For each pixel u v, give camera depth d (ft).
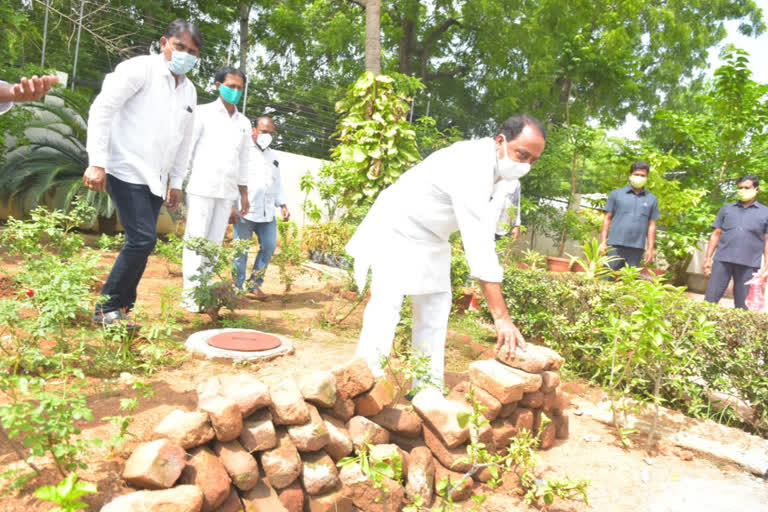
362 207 27.32
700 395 14.10
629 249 23.21
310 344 14.16
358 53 76.59
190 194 16.94
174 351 12.05
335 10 75.87
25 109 27.48
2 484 6.43
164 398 9.43
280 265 20.77
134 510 5.86
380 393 8.77
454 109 72.84
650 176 34.60
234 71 16.76
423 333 11.02
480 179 9.37
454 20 73.31
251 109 49.44
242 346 12.23
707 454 11.43
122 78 11.75
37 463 6.90
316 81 66.69
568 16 65.62
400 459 7.84
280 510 7.18
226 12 62.13
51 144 29.63
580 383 14.89
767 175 36.14
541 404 10.55
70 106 30.04
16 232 12.44
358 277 11.13
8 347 10.34
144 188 12.38
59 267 10.37
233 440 7.43
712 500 9.53
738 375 13.14
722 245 21.89
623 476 10.12
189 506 6.22
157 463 6.50
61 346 9.76
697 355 13.28
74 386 9.31
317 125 48.39
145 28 42.78
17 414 5.94
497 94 72.28
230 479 7.13
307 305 19.27
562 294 16.24
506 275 17.75
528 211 42.37
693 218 38.37
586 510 8.82
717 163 38.01
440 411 8.84
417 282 10.37
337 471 8.07
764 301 20.35
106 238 13.83
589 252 16.69
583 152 39.11
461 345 16.57
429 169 10.06
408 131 28.96
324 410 8.48
